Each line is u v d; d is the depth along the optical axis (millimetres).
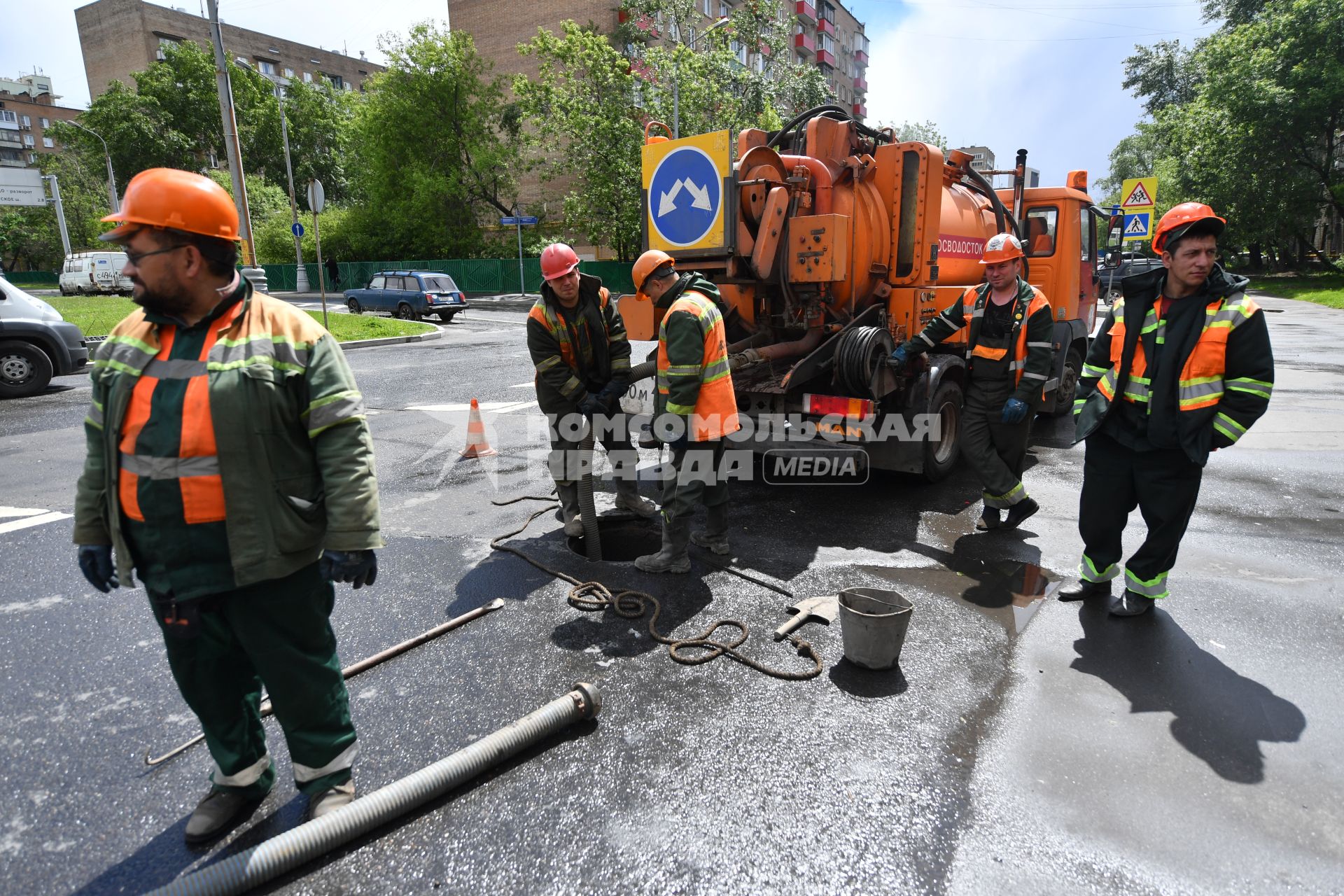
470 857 2191
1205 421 3271
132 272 1864
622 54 33688
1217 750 2664
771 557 4488
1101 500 3693
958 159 6480
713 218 5160
